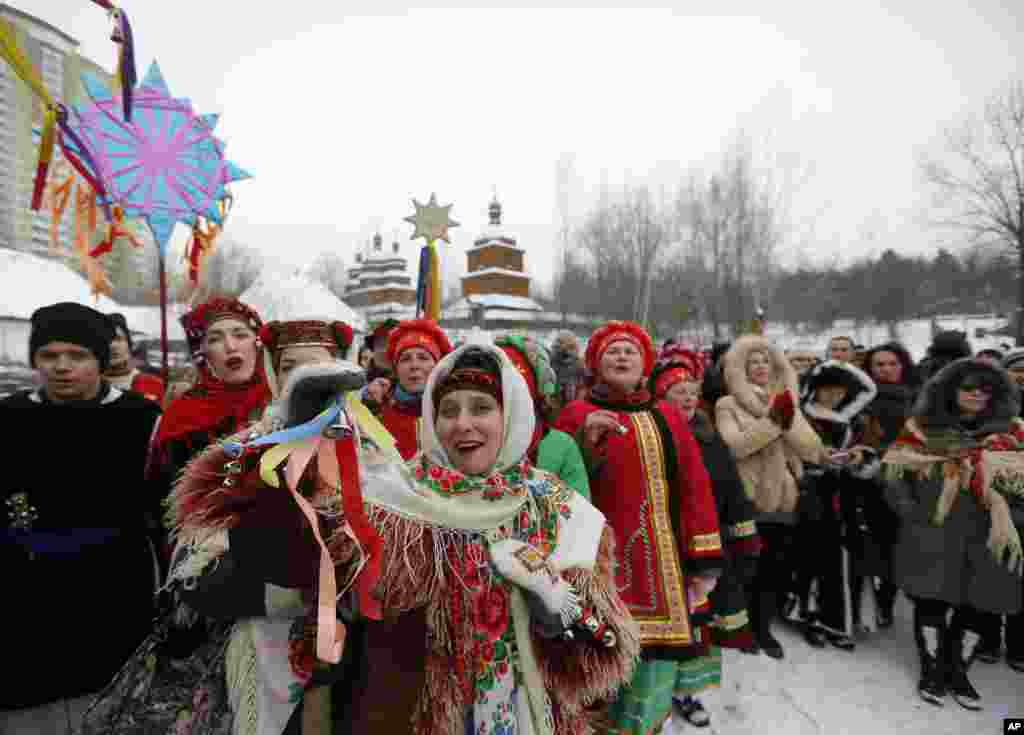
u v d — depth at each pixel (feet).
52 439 6.26
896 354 14.56
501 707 4.27
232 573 4.06
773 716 9.62
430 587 4.25
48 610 6.08
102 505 6.37
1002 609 9.70
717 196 82.23
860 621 12.75
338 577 4.03
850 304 121.60
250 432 4.62
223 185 10.16
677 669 9.23
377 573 3.84
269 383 5.55
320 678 4.09
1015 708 9.92
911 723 9.45
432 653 4.23
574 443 7.57
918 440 10.75
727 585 9.24
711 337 85.97
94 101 8.71
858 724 9.43
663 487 7.86
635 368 8.46
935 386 10.82
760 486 11.48
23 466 6.15
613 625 4.45
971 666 11.55
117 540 6.46
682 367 10.32
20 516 6.10
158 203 9.38
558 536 4.66
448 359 4.89
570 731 4.58
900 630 13.03
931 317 115.14
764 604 11.73
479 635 4.30
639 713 7.63
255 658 4.34
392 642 4.22
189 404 6.78
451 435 4.72
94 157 8.67
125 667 4.88
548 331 99.04
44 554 6.12
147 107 9.38
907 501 10.64
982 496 9.77
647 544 7.68
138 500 6.66
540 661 4.45
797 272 108.06
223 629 4.84
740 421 11.51
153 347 43.96
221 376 6.83
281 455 3.76
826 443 13.02
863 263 122.93
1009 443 10.03
